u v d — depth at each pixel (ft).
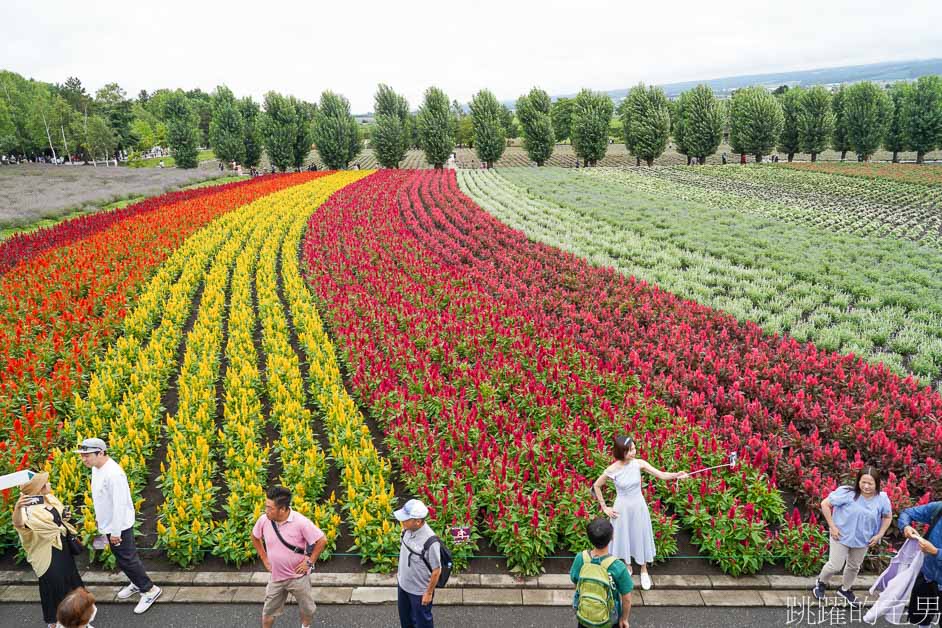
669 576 24.56
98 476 21.97
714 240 95.71
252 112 258.57
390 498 27.66
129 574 22.88
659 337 49.26
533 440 31.89
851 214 121.70
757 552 24.58
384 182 159.02
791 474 30.25
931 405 36.63
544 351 44.52
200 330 50.24
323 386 40.60
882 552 24.43
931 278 71.20
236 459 31.60
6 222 101.71
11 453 30.60
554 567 25.27
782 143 246.27
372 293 63.36
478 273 69.15
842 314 59.52
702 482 27.53
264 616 20.57
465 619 22.50
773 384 40.98
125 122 329.93
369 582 24.48
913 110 225.56
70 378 41.68
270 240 84.64
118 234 84.53
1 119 278.05
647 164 250.16
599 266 75.05
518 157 320.91
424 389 38.58
